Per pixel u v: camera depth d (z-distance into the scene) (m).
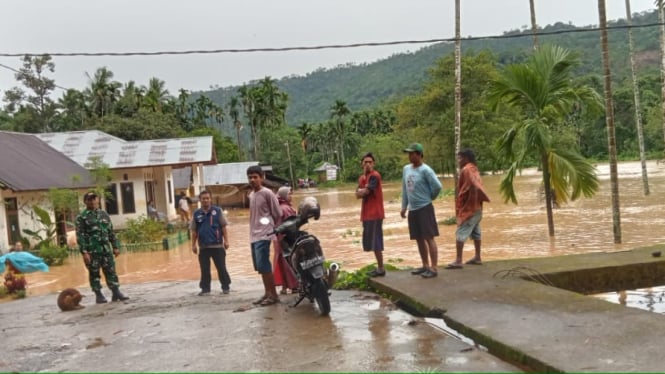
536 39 23.12
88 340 6.62
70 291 8.88
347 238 19.67
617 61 123.44
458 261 8.93
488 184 47.06
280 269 8.69
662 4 20.36
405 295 7.39
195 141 30.92
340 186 87.50
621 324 5.49
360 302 7.72
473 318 6.07
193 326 6.93
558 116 16.88
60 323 7.82
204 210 9.55
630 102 81.19
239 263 15.53
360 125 122.12
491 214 23.52
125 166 28.30
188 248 20.98
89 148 30.70
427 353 5.22
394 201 38.62
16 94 66.88
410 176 8.33
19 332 7.37
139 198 29.39
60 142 31.67
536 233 17.08
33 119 65.94
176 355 5.68
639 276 8.53
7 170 20.06
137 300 9.41
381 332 6.05
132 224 23.73
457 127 20.00
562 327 5.52
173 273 14.89
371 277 8.62
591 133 82.94
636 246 13.48
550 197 16.27
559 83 16.38
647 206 22.12
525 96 16.70
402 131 47.44
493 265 8.95
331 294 8.40
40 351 6.26
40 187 20.30
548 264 8.75
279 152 86.19
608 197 27.20
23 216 20.44
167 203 32.62
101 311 8.52
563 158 16.03
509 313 6.16
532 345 5.04
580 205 24.42
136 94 67.31
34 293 13.12
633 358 4.55
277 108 86.06
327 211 35.56
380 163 86.75
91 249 9.30
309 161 102.88
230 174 48.44
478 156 39.81
